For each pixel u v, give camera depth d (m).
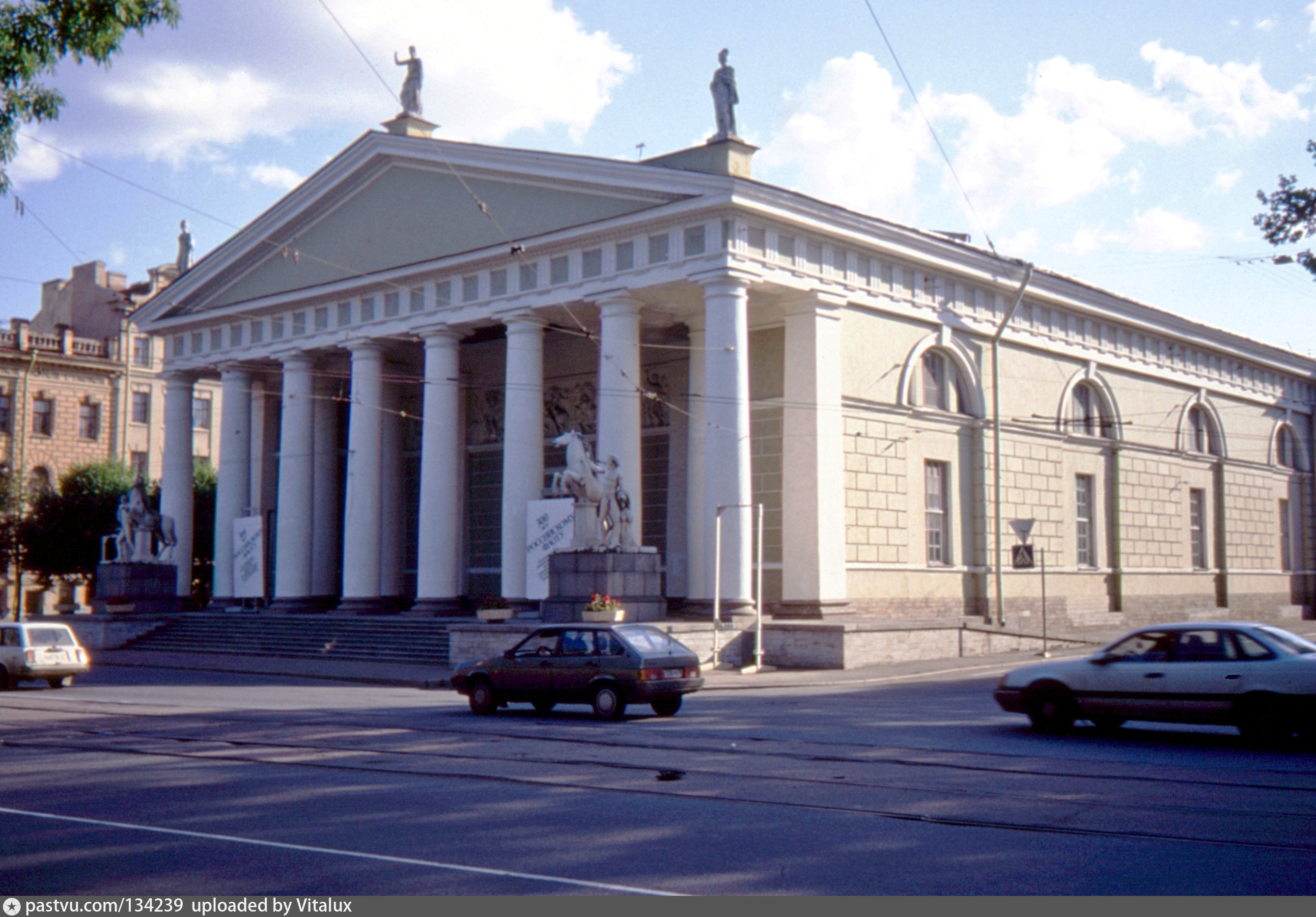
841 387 35.88
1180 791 12.59
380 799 12.41
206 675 33.97
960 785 12.98
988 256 40.78
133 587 45.06
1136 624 47.00
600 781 13.48
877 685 27.95
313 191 43.97
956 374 41.16
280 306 45.06
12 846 10.14
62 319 76.12
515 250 36.62
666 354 41.62
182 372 49.28
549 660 21.03
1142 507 48.31
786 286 34.47
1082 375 45.75
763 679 28.91
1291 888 8.58
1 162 16.88
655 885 8.67
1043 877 8.90
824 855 9.65
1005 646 37.06
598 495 31.89
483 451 47.53
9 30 16.12
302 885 8.73
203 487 60.47
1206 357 53.34
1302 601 58.62
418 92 42.19
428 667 33.97
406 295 41.22
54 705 24.19
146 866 9.38
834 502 35.09
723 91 34.09
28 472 65.88
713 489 32.91
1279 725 15.75
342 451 50.38
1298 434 60.12
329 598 46.28
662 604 32.53
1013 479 42.06
